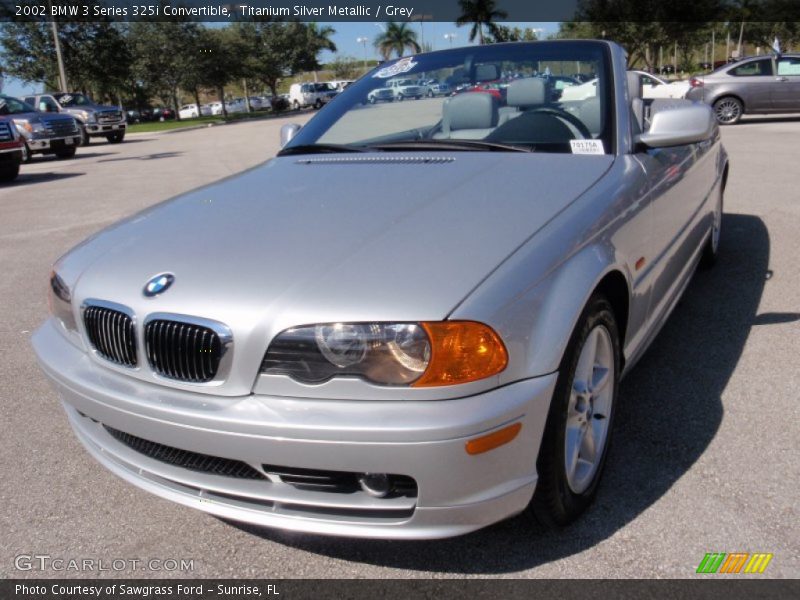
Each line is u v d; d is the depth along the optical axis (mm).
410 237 2178
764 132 13656
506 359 1934
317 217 2395
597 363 2482
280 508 2096
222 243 2307
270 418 1918
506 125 3168
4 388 3748
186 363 2076
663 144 2918
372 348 1883
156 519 2574
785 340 3783
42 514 2625
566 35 41156
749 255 5375
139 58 43844
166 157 16594
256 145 18094
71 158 18844
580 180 2590
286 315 1951
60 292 2525
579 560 2207
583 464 2406
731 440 2822
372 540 2381
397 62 3826
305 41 53906
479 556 2258
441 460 1866
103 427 2531
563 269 2164
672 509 2418
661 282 3150
